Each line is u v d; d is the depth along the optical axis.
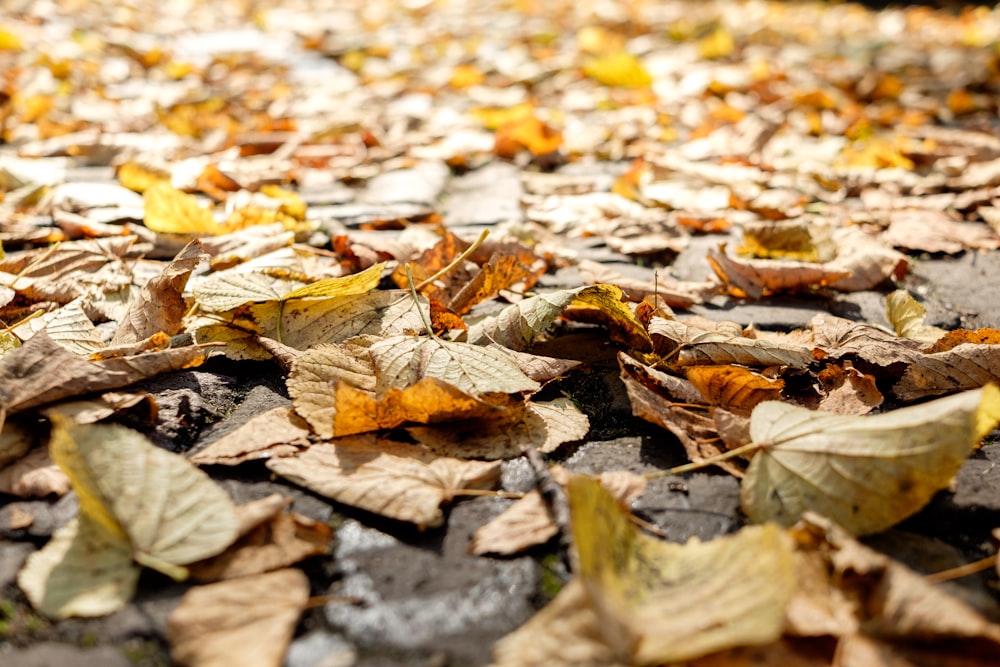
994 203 0.97
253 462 0.53
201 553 0.46
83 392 0.54
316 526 0.48
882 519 0.48
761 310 0.71
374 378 0.56
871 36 2.84
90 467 0.47
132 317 0.61
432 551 0.48
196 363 0.59
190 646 0.44
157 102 1.52
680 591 0.44
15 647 0.44
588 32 2.62
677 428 0.54
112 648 0.44
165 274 0.62
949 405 0.48
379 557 0.48
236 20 3.00
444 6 3.62
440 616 0.45
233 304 0.60
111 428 0.48
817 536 0.47
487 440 0.54
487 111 1.45
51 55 1.81
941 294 0.74
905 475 0.48
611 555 0.45
